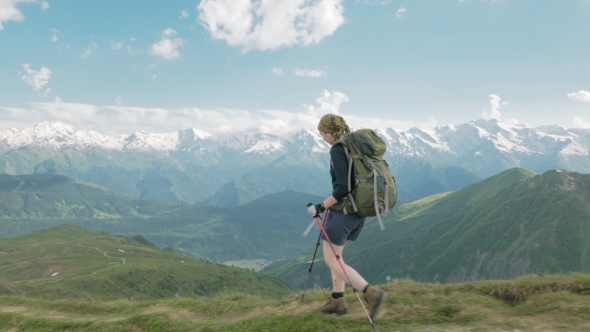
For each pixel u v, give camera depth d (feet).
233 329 25.48
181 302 35.40
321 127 22.21
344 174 20.27
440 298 25.63
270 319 25.52
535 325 20.21
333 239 21.34
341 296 24.27
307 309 27.45
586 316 20.34
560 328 19.51
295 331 23.18
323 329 22.67
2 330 36.27
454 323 21.75
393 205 20.54
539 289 25.61
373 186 19.89
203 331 26.71
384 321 22.91
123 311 37.11
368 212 20.13
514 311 22.95
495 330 20.10
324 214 22.62
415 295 28.14
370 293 21.04
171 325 29.14
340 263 21.70
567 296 23.07
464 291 27.96
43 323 35.32
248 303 32.14
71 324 33.83
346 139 20.67
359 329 21.91
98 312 39.32
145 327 29.73
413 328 21.52
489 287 27.50
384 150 21.26
